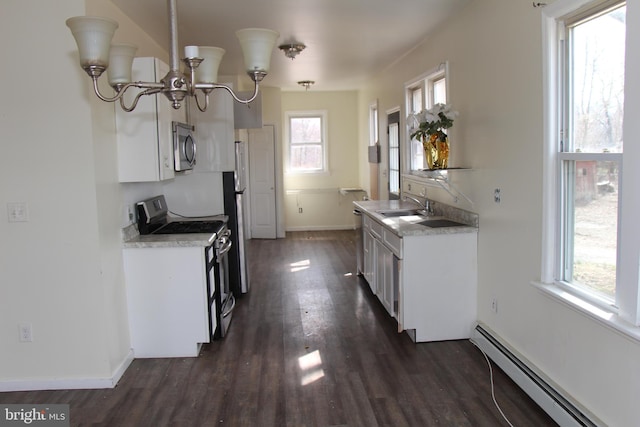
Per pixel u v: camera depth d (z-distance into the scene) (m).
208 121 4.65
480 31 3.52
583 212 2.52
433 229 3.64
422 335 3.71
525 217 2.95
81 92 2.88
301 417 2.72
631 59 2.01
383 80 6.74
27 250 3.00
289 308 4.63
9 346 3.07
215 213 4.83
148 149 3.35
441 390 2.98
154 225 3.90
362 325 4.13
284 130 9.05
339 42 4.83
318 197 9.22
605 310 2.27
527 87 2.88
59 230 2.98
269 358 3.51
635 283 2.05
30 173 2.94
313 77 7.18
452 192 4.22
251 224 8.55
